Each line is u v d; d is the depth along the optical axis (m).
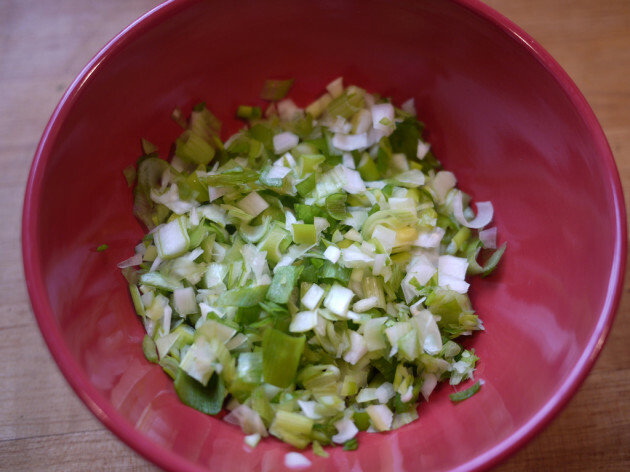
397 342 0.16
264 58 0.20
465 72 0.19
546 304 0.17
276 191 0.19
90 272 0.17
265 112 0.21
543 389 0.16
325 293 0.17
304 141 0.20
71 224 0.17
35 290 0.15
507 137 0.19
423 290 0.18
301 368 0.16
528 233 0.18
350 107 0.20
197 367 0.16
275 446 0.16
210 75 0.19
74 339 0.15
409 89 0.20
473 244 0.19
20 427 0.18
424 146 0.20
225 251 0.18
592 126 0.16
